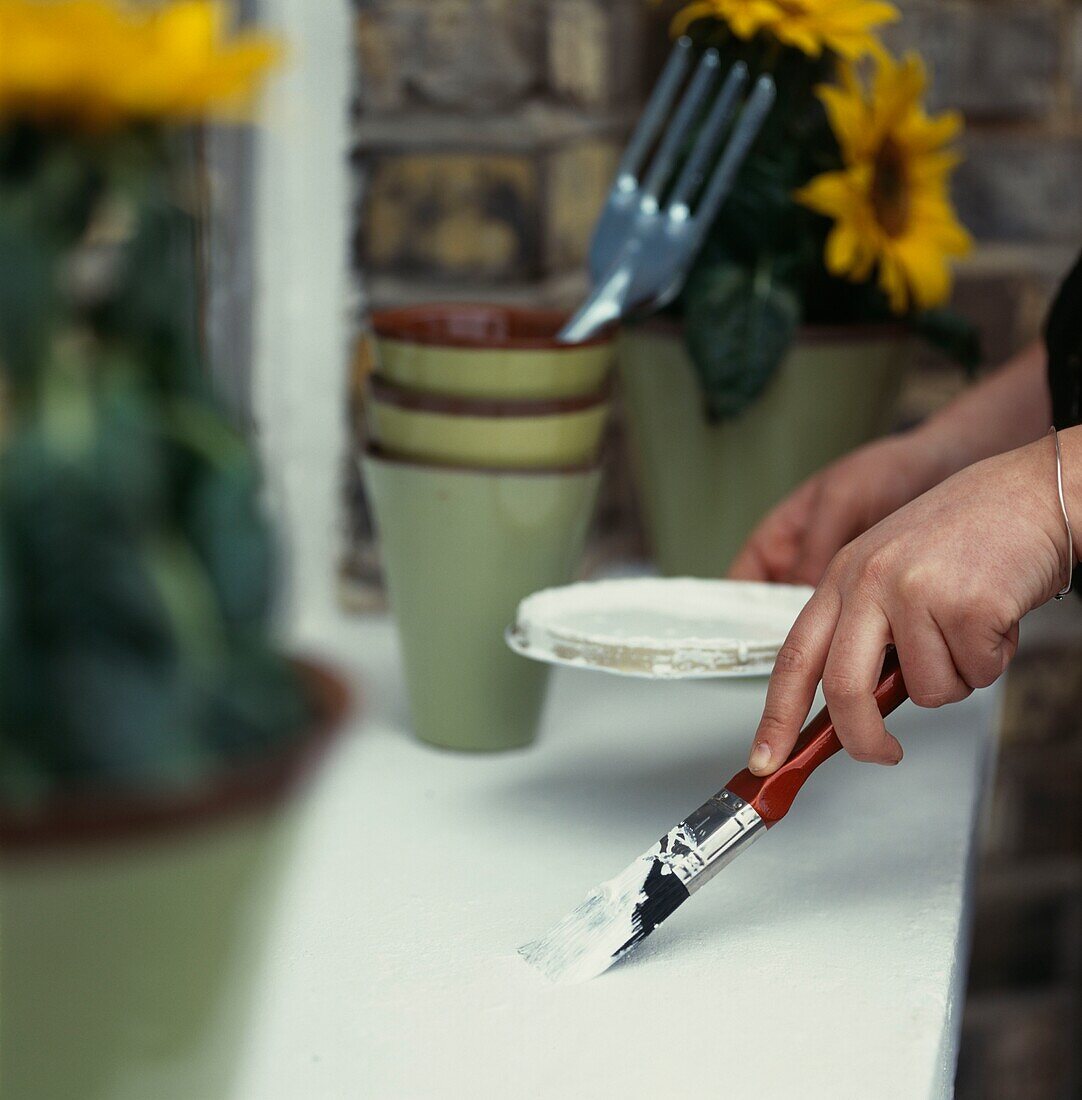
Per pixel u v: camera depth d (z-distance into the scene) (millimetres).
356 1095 383
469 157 866
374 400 646
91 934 241
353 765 648
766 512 761
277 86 767
